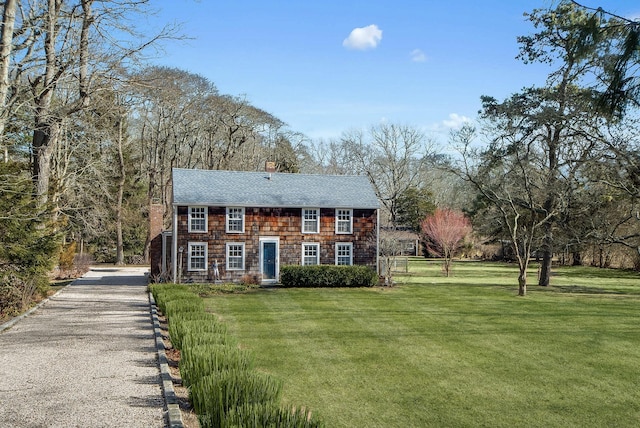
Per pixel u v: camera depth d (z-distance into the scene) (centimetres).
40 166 2025
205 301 2273
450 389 1035
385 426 838
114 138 4466
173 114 4694
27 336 1345
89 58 1711
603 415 904
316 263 3100
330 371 1151
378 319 1830
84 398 829
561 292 2748
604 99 622
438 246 5306
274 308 2080
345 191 3259
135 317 1716
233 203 2955
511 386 1059
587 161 2511
